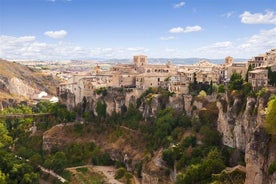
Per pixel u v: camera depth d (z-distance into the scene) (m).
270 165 166.38
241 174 192.25
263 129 178.12
